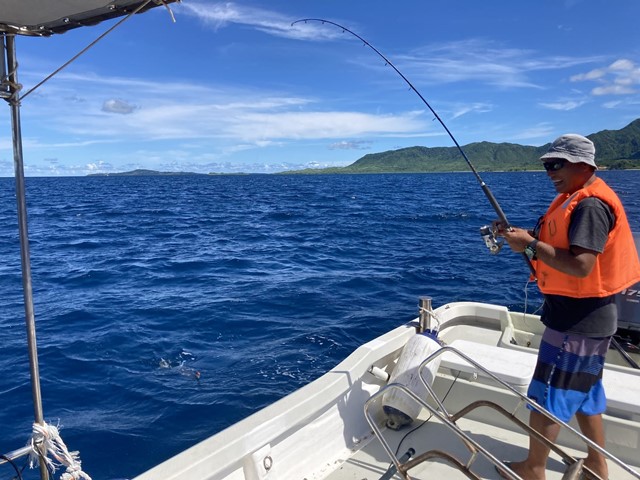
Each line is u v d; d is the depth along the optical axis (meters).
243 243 16.08
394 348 3.05
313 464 2.35
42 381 5.14
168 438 4.12
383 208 31.08
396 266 11.82
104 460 3.83
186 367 5.50
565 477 1.90
